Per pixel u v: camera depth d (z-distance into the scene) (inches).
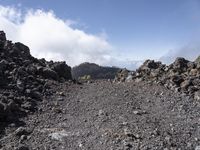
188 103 853.2
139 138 606.2
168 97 893.8
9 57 1028.5
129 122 688.4
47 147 565.0
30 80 933.2
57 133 621.9
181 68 1105.4
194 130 675.4
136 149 564.7
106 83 1120.8
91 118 719.1
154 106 825.5
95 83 1122.7
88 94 935.0
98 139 600.7
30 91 838.5
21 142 575.5
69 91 953.5
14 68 951.6
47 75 1040.8
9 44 1111.6
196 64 1107.9
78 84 1080.2
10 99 743.7
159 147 577.0
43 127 659.4
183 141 616.1
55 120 706.8
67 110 780.0
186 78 1014.4
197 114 777.6
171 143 595.8
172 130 661.9
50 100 839.7
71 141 593.9
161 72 1122.7
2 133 608.4
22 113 711.7
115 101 853.8
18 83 856.9
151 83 1045.2
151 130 647.1
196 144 609.3
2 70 907.4
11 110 698.8
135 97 901.8
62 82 1047.6
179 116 754.8
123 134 615.5
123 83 1099.9
